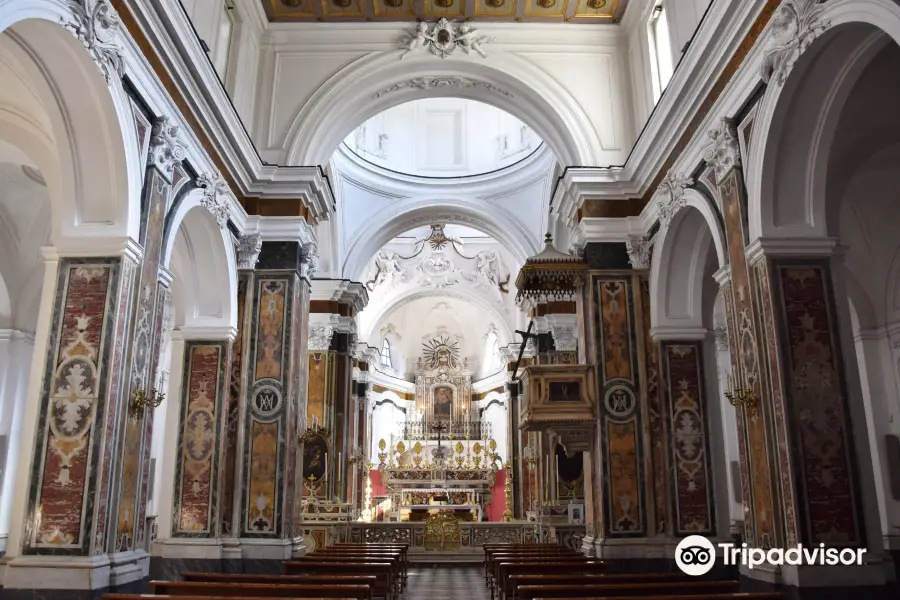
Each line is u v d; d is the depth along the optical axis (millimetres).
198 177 8891
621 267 11180
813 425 6555
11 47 5969
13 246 11648
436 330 30469
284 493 10359
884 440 11266
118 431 6609
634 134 11781
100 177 6777
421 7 11883
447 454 28094
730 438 12805
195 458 10117
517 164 18984
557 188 12594
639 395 10719
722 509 10227
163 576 9383
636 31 11742
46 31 5730
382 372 27641
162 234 7688
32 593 6004
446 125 20219
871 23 5371
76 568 6051
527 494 20625
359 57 11953
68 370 6492
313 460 16500
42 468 6301
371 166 18922
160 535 9945
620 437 10594
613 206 11398
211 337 10391
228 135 9633
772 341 6793
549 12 12008
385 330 28641
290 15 11969
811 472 6457
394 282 25047
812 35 6035
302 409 11430
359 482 21844
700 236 10234
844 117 7316
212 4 9969
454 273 24969
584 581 6613
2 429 11641
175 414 10227
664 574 6723
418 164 19828
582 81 12016
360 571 7789
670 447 10391
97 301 6629
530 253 19141
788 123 6773
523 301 19156
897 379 11180
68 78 6227
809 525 6340
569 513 16016
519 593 6145
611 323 10961
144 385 7234
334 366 18188
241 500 10312
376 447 27000
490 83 12195
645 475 10453
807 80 6457
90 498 6230
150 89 7316
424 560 16172
